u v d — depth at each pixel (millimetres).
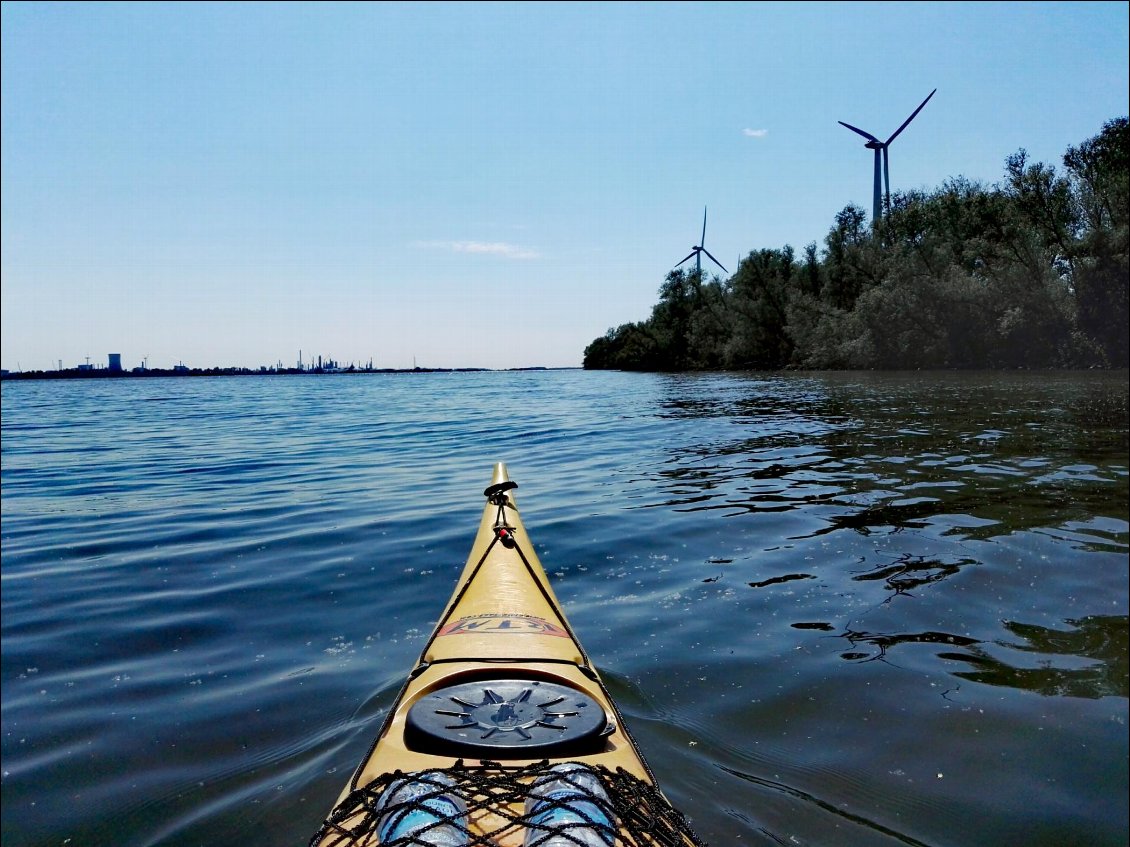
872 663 4430
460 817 2195
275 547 7504
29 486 12023
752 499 8727
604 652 4684
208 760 3654
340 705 4145
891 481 9352
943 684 4160
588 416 21828
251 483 11453
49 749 3781
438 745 2645
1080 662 4352
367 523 8383
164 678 4578
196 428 22672
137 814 3258
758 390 30250
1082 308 32062
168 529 8500
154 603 5957
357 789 2553
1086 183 32375
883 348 41500
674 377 54219
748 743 3648
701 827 3031
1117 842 2936
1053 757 3480
